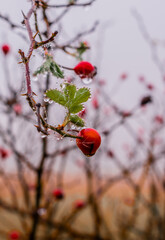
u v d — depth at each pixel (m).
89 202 3.83
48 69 0.99
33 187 3.46
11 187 3.41
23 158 2.73
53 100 0.99
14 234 3.57
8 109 2.70
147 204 4.24
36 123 0.93
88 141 1.10
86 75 1.38
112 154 3.92
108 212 4.62
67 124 1.03
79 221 4.52
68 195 4.66
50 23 1.46
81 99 1.00
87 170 3.90
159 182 4.11
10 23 1.64
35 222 3.11
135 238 4.46
